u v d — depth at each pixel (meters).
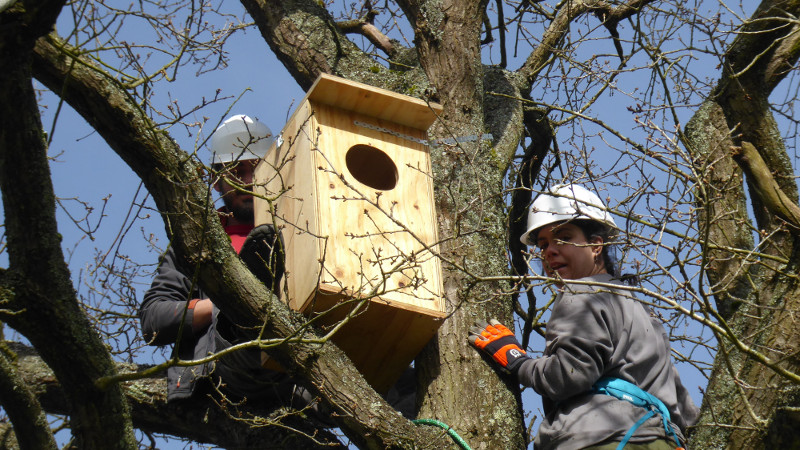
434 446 3.97
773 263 4.39
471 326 4.41
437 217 4.70
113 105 3.77
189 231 3.88
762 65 4.77
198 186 3.92
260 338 3.73
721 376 3.79
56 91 3.77
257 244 4.09
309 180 4.31
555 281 3.72
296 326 3.99
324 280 4.09
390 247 4.26
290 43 5.45
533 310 5.62
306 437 4.42
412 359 4.46
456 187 4.77
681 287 3.74
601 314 3.87
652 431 3.70
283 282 4.45
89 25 3.90
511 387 4.31
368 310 4.14
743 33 4.67
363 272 4.17
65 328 3.54
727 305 4.72
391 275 4.16
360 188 4.34
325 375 3.95
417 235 4.35
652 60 5.04
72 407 3.63
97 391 3.58
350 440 3.99
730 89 4.77
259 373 4.32
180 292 4.56
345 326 4.21
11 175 3.48
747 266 4.34
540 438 3.84
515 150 5.30
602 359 3.82
